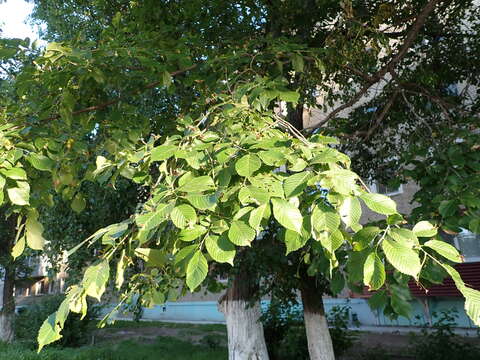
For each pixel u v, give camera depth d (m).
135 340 11.91
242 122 2.03
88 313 10.92
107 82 3.25
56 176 2.72
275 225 4.23
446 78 6.14
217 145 1.65
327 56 4.48
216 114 2.34
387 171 6.10
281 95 2.39
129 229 1.79
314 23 5.37
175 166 1.94
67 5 6.46
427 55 5.92
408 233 1.31
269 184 1.48
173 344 10.52
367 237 1.32
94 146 3.18
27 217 2.26
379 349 8.02
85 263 5.89
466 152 2.95
